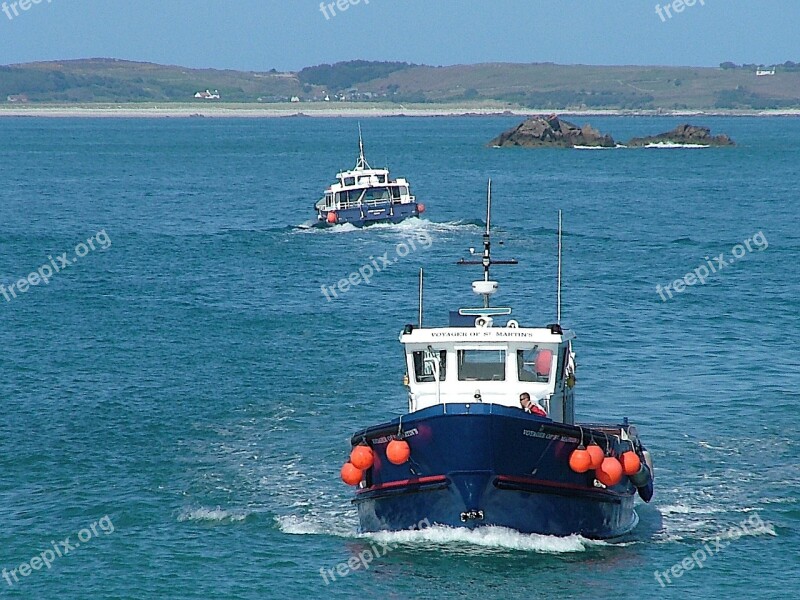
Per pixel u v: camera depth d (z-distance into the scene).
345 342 126.31
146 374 112.12
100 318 141.00
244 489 81.19
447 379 73.69
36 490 80.94
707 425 95.25
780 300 152.38
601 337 128.88
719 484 82.00
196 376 111.25
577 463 67.75
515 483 68.19
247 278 172.50
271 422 96.50
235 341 126.94
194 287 164.25
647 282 168.25
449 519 70.19
